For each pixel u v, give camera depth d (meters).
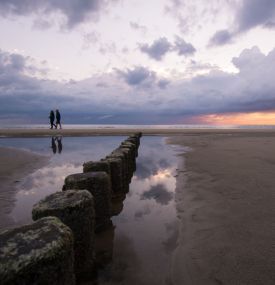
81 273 3.17
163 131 33.12
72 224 3.05
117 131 31.17
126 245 3.94
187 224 4.46
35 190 7.04
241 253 3.43
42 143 19.97
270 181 7.06
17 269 1.75
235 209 4.99
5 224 4.75
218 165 9.58
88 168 5.46
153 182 7.81
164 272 3.21
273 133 31.28
